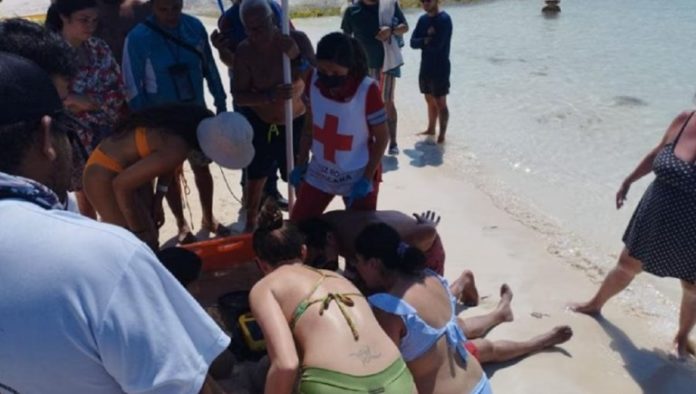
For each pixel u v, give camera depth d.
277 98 5.04
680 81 10.54
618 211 6.67
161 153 4.18
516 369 4.29
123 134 4.23
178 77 5.15
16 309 1.40
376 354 3.10
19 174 1.56
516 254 5.71
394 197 6.79
